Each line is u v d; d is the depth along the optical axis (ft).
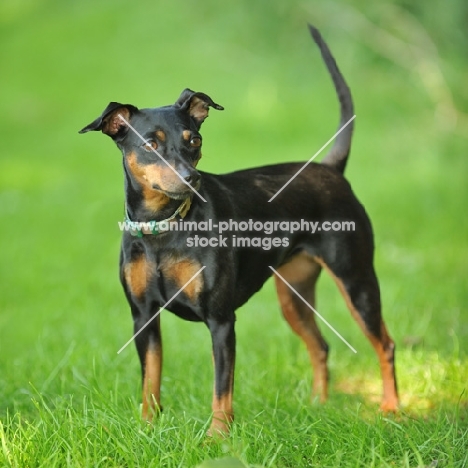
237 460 20.35
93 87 107.14
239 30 79.46
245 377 30.94
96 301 44.27
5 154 87.66
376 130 75.36
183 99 26.61
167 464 22.50
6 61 125.59
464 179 63.62
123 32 126.72
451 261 47.14
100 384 29.76
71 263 52.90
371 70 70.54
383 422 25.84
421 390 29.99
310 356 31.04
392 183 64.59
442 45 66.54
